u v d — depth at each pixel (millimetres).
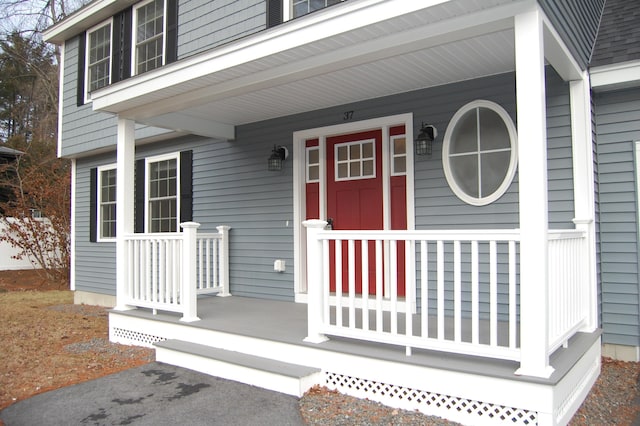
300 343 4031
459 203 4891
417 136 5145
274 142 6441
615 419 3408
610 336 4508
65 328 6789
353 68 4492
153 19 8078
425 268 3459
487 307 4773
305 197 6234
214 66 4457
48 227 12758
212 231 7152
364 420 3361
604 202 4547
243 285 6758
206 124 6535
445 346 3346
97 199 9203
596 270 4398
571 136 4410
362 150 5742
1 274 13898
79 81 9172
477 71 4625
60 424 3436
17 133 21641
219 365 4336
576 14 3994
